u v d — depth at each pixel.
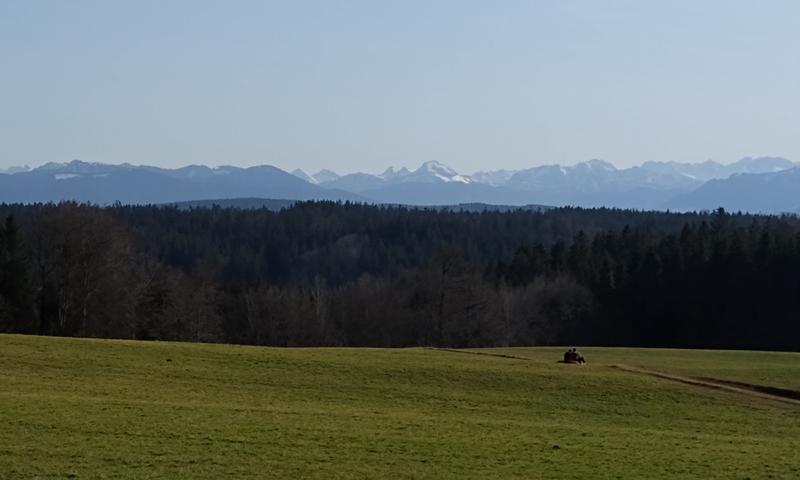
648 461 31.67
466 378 52.03
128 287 104.19
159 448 29.55
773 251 126.00
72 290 97.19
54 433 30.80
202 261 157.12
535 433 36.75
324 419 37.25
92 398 39.38
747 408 47.38
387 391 47.84
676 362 67.62
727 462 32.03
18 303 97.88
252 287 129.12
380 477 27.58
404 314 120.88
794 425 43.25
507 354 69.94
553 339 128.75
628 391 50.34
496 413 43.44
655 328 129.38
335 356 58.34
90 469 26.59
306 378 50.00
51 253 96.75
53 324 99.44
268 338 118.75
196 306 110.38
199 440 31.09
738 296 125.31
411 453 31.08
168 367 50.44
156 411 36.41
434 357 61.31
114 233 100.31
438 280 118.94
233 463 28.23
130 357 52.56
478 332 119.38
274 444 31.22
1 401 36.19
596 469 30.06
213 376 48.94
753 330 123.44
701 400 48.97
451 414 42.44
